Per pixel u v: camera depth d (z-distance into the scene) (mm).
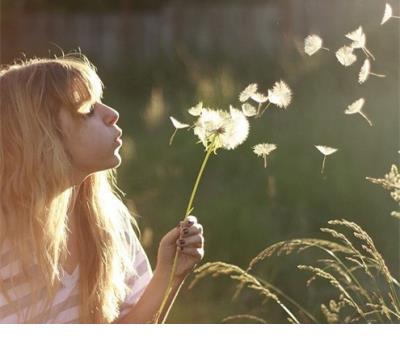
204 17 14656
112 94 11297
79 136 2521
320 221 5973
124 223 2848
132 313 2672
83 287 2617
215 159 7727
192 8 14773
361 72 2504
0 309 2490
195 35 14508
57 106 2516
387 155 7082
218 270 3055
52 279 2477
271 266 5254
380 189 6336
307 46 2527
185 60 12711
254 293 4883
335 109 8516
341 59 2537
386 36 9383
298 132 7945
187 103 9641
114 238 2705
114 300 2686
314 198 6379
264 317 4598
